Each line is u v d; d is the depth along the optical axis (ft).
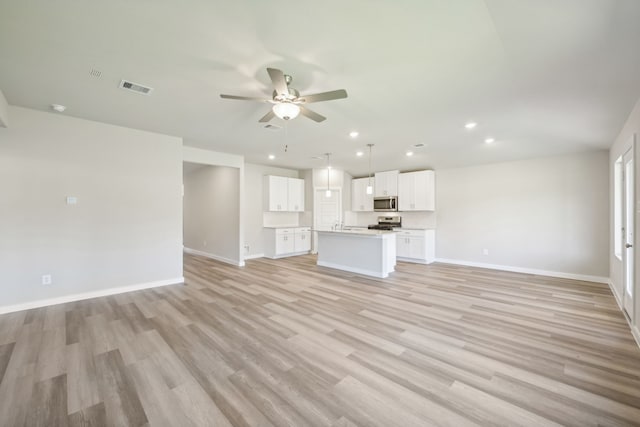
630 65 7.16
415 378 6.77
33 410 5.66
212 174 23.76
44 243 11.57
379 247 17.04
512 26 5.85
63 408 5.73
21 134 11.01
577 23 5.61
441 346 8.34
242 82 8.57
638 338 8.49
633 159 9.67
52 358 7.62
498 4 5.21
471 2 5.22
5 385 6.46
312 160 21.90
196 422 5.37
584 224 16.19
